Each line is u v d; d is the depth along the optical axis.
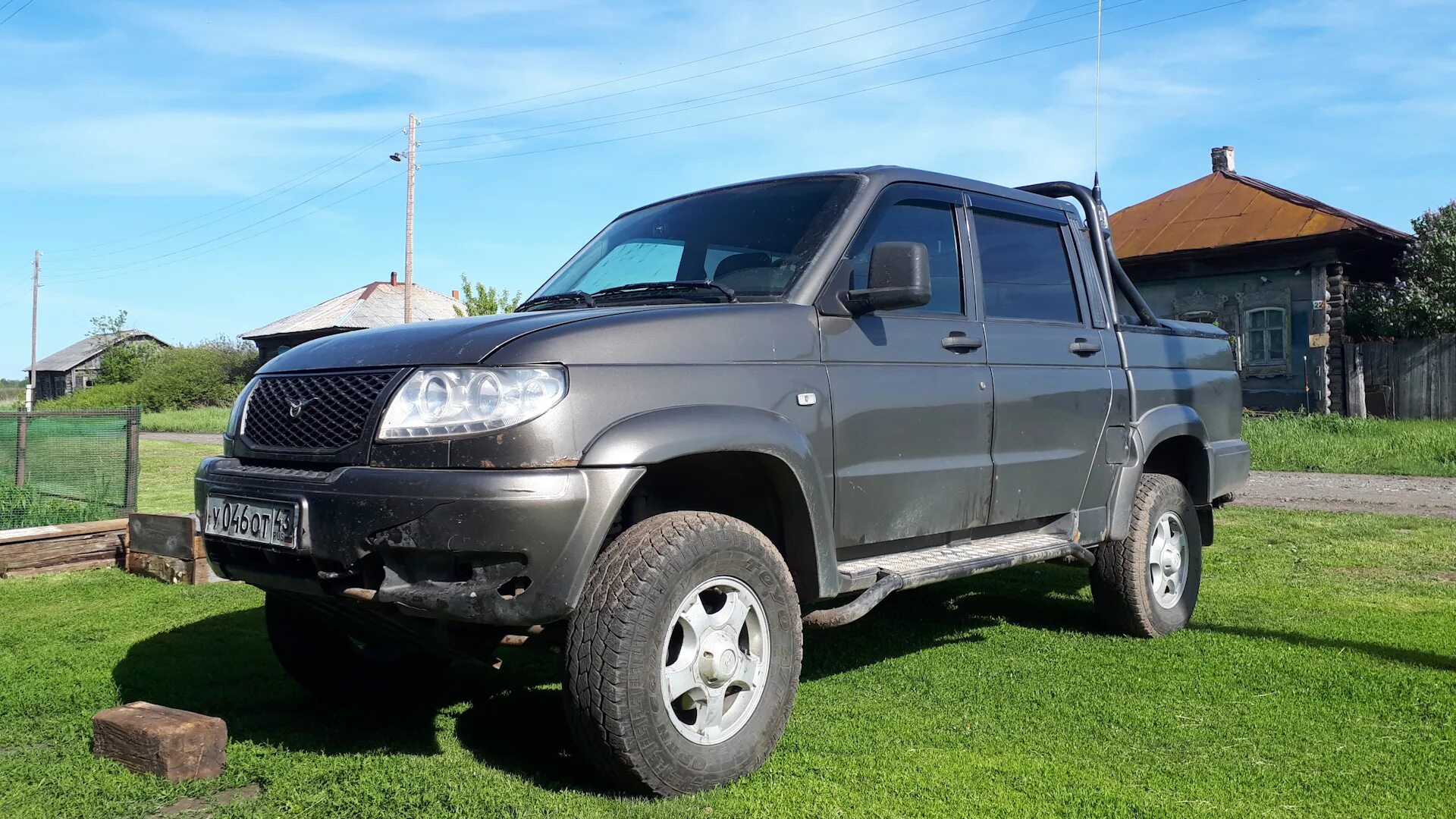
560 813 2.66
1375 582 5.84
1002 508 4.00
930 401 3.66
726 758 2.88
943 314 3.89
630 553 2.75
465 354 2.79
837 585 3.28
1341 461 12.54
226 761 3.09
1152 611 4.68
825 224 3.61
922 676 4.06
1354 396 17.58
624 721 2.66
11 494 9.19
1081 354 4.46
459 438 2.68
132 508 8.48
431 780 2.92
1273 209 18.81
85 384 71.25
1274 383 18.19
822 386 3.29
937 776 2.93
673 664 2.84
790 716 3.43
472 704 3.76
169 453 18.16
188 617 5.14
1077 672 4.10
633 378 2.85
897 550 3.69
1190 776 2.94
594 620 2.70
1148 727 3.39
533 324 2.90
